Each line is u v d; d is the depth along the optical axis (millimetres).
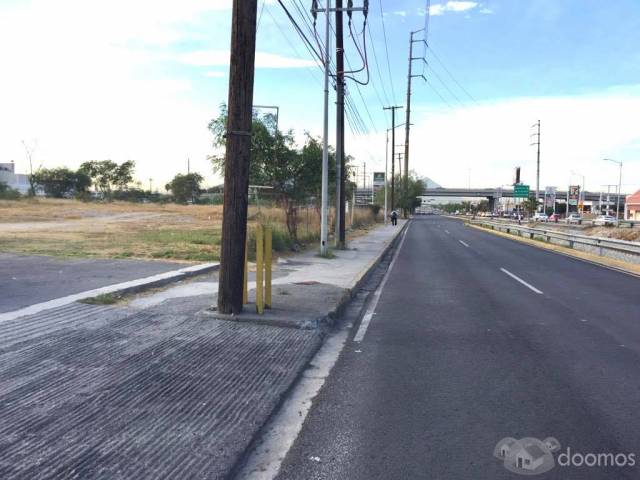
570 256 22031
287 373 5762
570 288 12773
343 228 21969
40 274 10734
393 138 74375
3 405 4465
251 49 7773
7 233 22469
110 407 4559
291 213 21344
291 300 9445
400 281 14008
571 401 5215
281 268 14578
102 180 92250
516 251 24547
